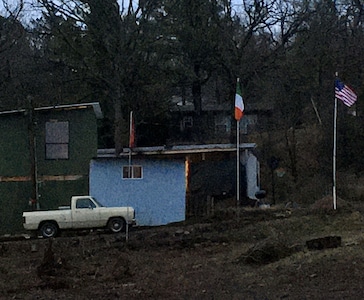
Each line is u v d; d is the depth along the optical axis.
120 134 38.38
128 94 41.53
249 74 43.19
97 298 12.47
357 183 38.47
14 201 30.92
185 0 41.31
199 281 14.10
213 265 16.50
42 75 42.09
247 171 37.59
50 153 31.34
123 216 26.69
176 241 21.42
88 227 26.48
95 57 38.91
